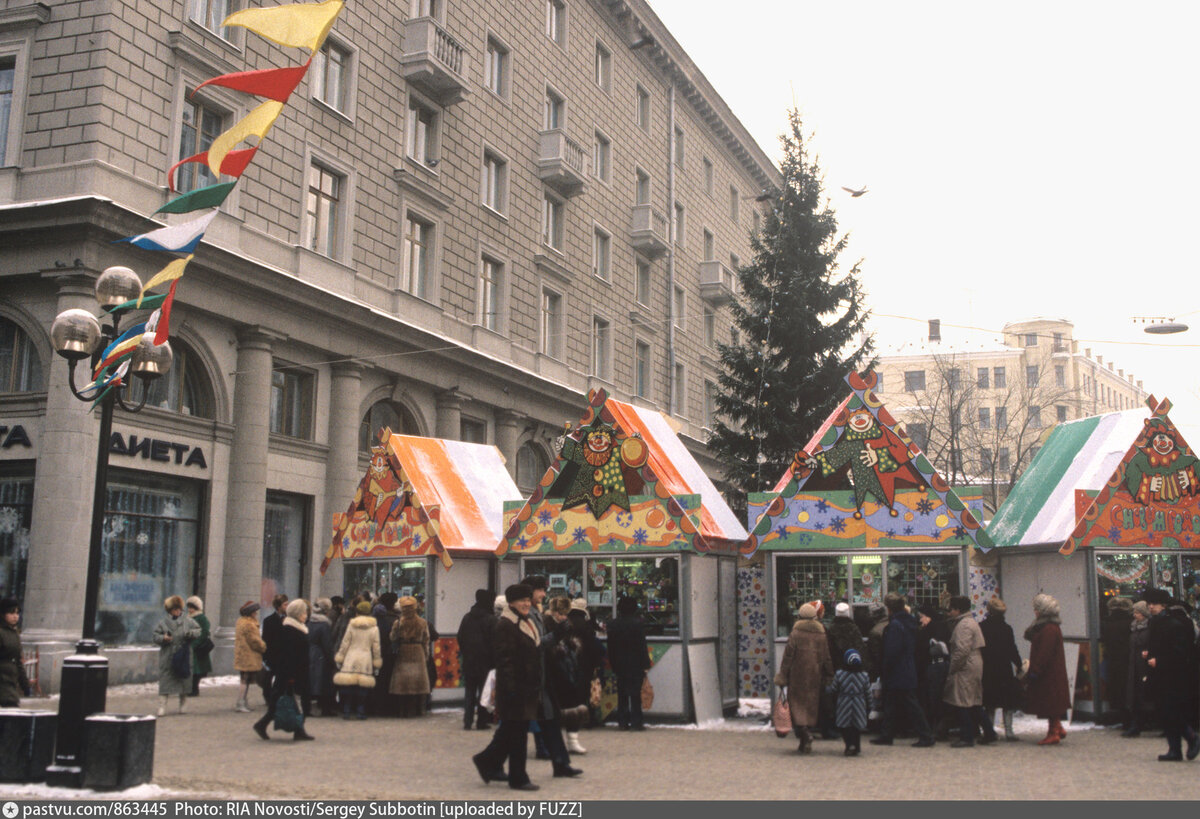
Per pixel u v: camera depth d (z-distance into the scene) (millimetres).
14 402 19297
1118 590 14914
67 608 18219
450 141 30062
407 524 17125
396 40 28047
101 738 8688
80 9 19938
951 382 52969
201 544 21594
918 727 12367
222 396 22094
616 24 41438
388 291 26922
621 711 14164
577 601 12992
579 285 37125
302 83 24516
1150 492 15078
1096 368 94625
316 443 24516
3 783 8867
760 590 16812
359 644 15000
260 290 22500
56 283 19188
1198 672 11016
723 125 50125
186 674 15172
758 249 30203
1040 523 16062
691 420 45500
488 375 30906
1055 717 12500
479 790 9094
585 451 15617
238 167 11219
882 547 14672
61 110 19719
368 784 9352
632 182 42031
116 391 10453
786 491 15047
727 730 14094
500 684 9156
